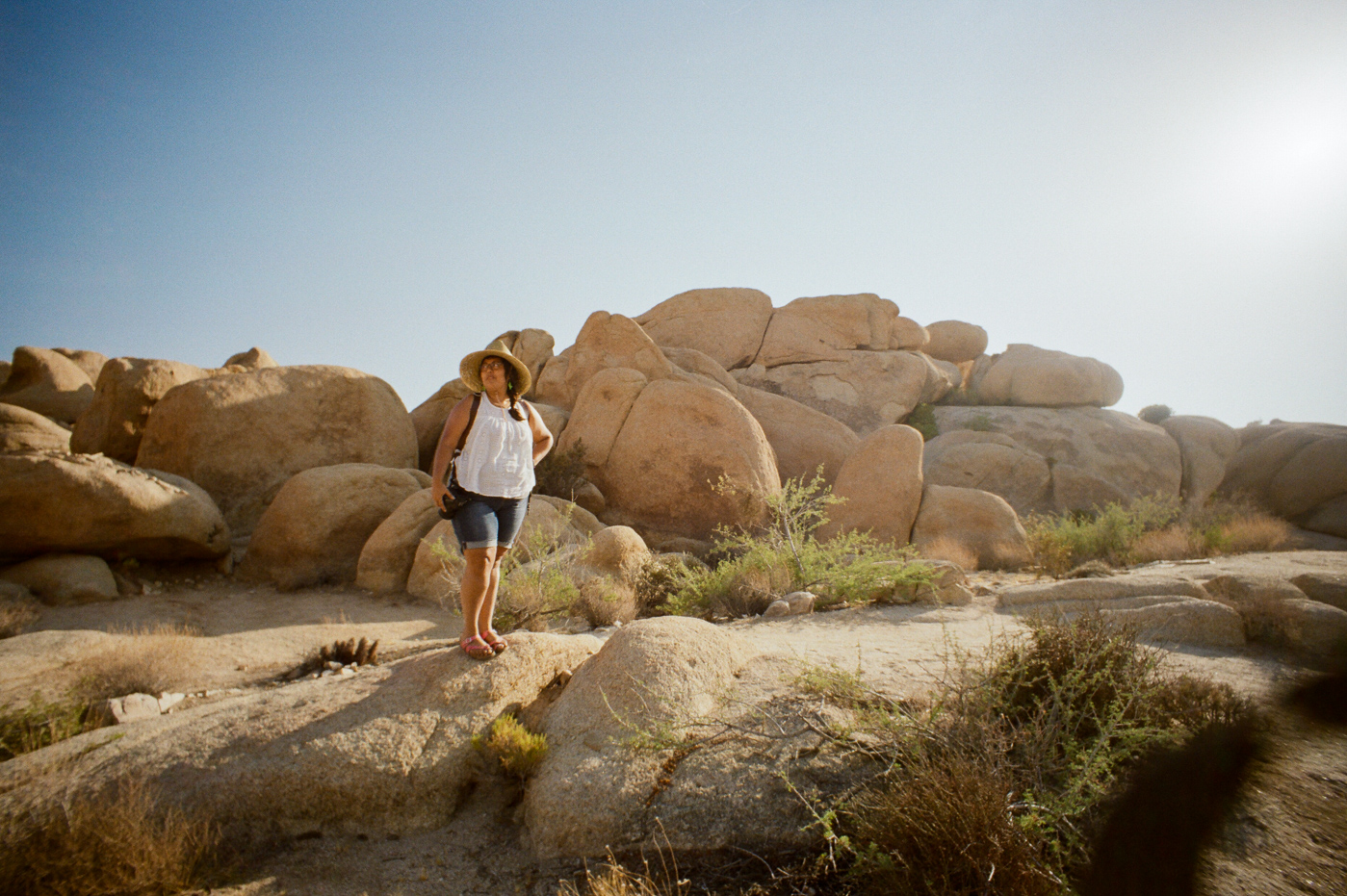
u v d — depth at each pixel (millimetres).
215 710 4113
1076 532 14312
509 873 3068
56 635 7156
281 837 3311
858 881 2785
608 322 19922
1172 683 3793
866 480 15391
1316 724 3150
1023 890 2531
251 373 14531
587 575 9039
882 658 4879
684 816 3135
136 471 10188
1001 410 25906
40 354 24156
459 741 3660
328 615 8992
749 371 24797
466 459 3951
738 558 10375
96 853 2947
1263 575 7047
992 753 3076
